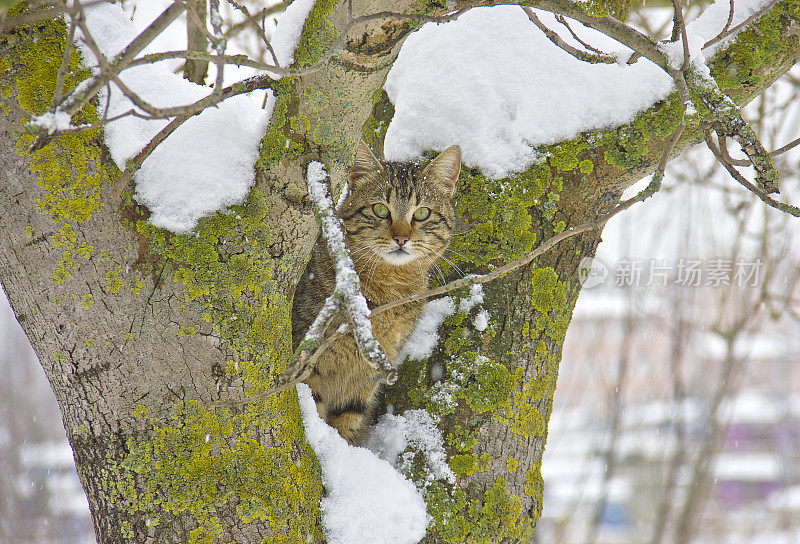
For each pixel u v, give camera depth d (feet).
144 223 7.55
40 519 30.99
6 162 7.20
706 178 18.99
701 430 24.94
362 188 13.88
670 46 8.61
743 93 10.34
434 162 11.25
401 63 12.03
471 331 10.14
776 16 10.14
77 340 7.59
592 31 11.23
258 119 8.12
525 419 9.91
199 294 7.71
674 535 25.11
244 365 7.89
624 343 23.29
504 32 11.13
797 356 31.48
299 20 7.70
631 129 10.14
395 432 9.91
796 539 32.68
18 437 32.35
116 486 7.70
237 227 7.78
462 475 9.47
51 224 7.30
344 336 11.93
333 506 8.72
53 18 7.26
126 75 7.82
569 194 10.33
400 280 13.79
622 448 27.58
